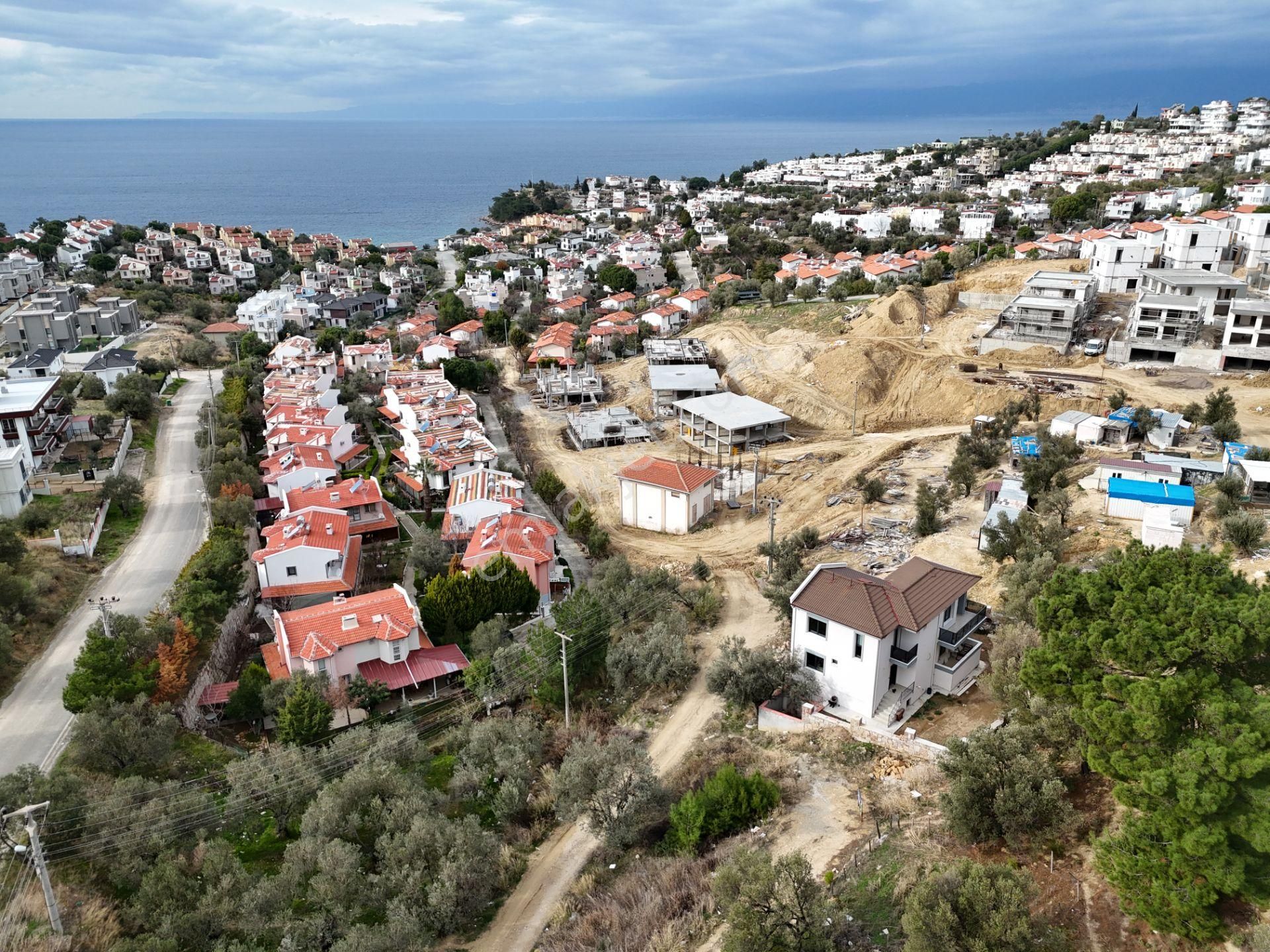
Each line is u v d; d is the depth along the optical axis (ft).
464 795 141.59
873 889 101.50
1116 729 84.17
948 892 86.48
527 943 111.55
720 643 186.60
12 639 177.06
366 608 189.47
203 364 454.81
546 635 177.58
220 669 188.65
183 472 294.05
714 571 228.02
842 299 440.86
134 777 130.00
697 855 119.14
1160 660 85.35
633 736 157.38
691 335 463.42
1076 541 188.24
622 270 626.23
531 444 346.54
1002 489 220.02
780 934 89.92
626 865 123.65
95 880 117.08
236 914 110.63
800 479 282.15
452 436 313.53
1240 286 330.75
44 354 376.07
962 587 153.28
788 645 178.19
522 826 136.56
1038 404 285.43
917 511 231.71
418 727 171.12
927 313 392.88
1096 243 402.72
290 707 154.20
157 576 216.95
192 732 162.71
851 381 345.51
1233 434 243.40
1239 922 80.94
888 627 140.97
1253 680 85.81
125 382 353.51
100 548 231.71
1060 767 110.93
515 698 177.68
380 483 311.47
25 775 124.26
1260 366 307.78
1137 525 193.47
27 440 260.62
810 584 152.56
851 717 145.79
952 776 109.91
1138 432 253.85
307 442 309.01
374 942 101.71
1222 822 77.05
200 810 128.67
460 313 554.46
